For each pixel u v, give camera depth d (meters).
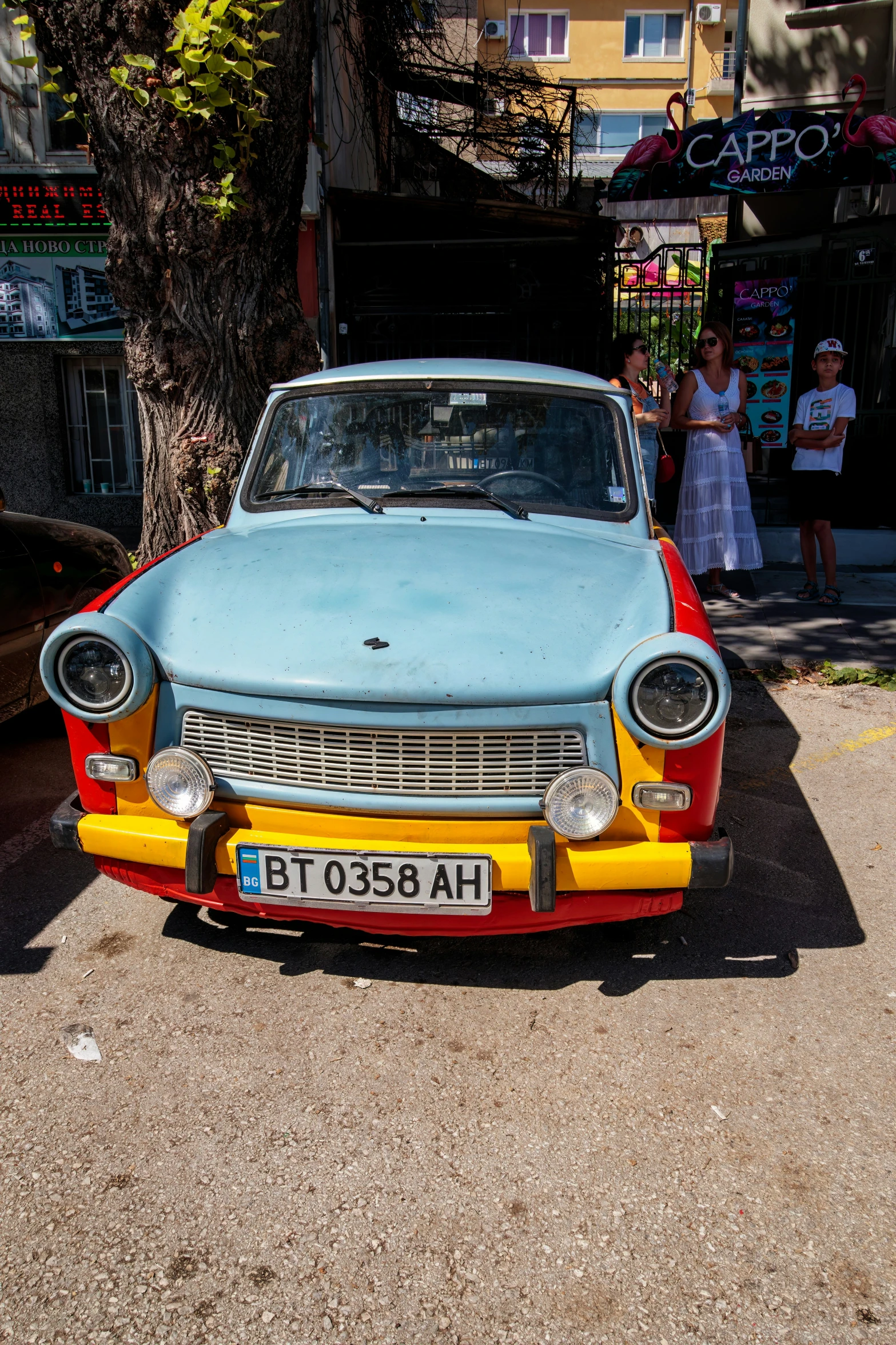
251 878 2.44
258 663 2.40
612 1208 1.99
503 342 9.77
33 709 4.66
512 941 3.01
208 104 4.56
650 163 9.09
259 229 5.14
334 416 3.46
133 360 5.40
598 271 9.56
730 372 7.07
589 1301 1.79
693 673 2.28
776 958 2.91
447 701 2.30
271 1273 1.85
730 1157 2.13
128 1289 1.81
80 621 2.46
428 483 3.32
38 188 9.48
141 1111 2.26
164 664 2.49
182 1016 2.61
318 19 8.46
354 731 2.37
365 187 11.21
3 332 9.85
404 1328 1.74
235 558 2.88
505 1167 2.10
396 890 2.38
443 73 11.27
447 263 9.52
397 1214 1.98
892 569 8.39
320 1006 2.67
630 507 3.27
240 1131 2.20
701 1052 2.48
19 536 4.23
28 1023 2.58
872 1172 2.09
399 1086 2.35
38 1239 1.92
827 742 4.72
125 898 3.25
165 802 2.48
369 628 2.44
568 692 2.32
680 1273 1.85
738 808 3.99
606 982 2.79
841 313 9.68
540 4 33.81
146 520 5.79
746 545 7.21
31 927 3.06
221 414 5.37
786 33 11.16
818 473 6.96
